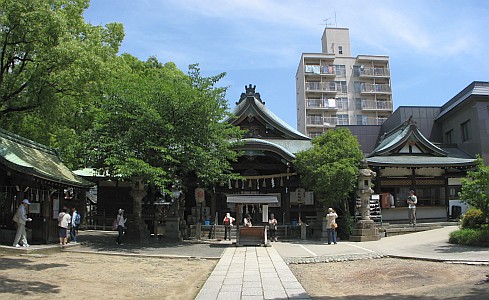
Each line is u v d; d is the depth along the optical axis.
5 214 18.09
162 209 26.08
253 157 29.80
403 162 29.53
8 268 12.43
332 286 11.23
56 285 10.50
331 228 22.31
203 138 22.72
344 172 23.27
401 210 30.17
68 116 25.19
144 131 21.08
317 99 65.19
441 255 14.89
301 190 29.67
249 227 21.25
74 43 19.80
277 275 12.52
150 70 36.50
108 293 10.08
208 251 18.80
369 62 68.38
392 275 12.22
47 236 18.27
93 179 29.64
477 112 32.25
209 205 30.58
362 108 65.19
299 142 32.06
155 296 10.04
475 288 9.19
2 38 18.38
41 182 17.64
